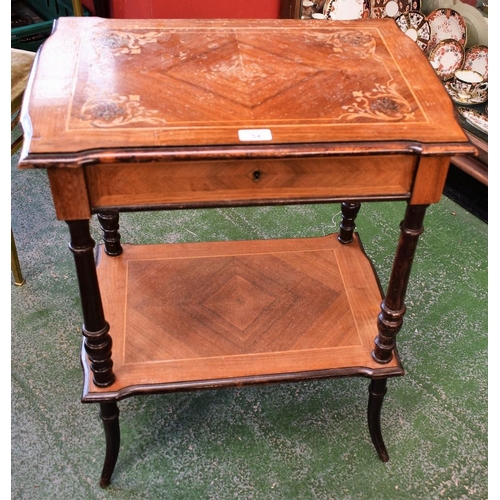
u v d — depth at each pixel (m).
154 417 1.79
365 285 1.86
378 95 1.41
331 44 1.60
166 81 1.39
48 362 1.92
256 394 1.88
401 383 1.93
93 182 1.22
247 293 1.81
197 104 1.33
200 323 1.71
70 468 1.66
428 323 2.12
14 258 2.07
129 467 1.67
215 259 1.93
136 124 1.24
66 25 1.56
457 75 2.70
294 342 1.66
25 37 3.09
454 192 2.67
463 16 2.76
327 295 1.82
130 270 1.87
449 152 1.26
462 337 2.08
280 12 2.95
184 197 1.29
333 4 2.96
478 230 2.50
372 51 1.58
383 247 2.38
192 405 1.83
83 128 1.22
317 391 1.90
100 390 1.49
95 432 1.75
